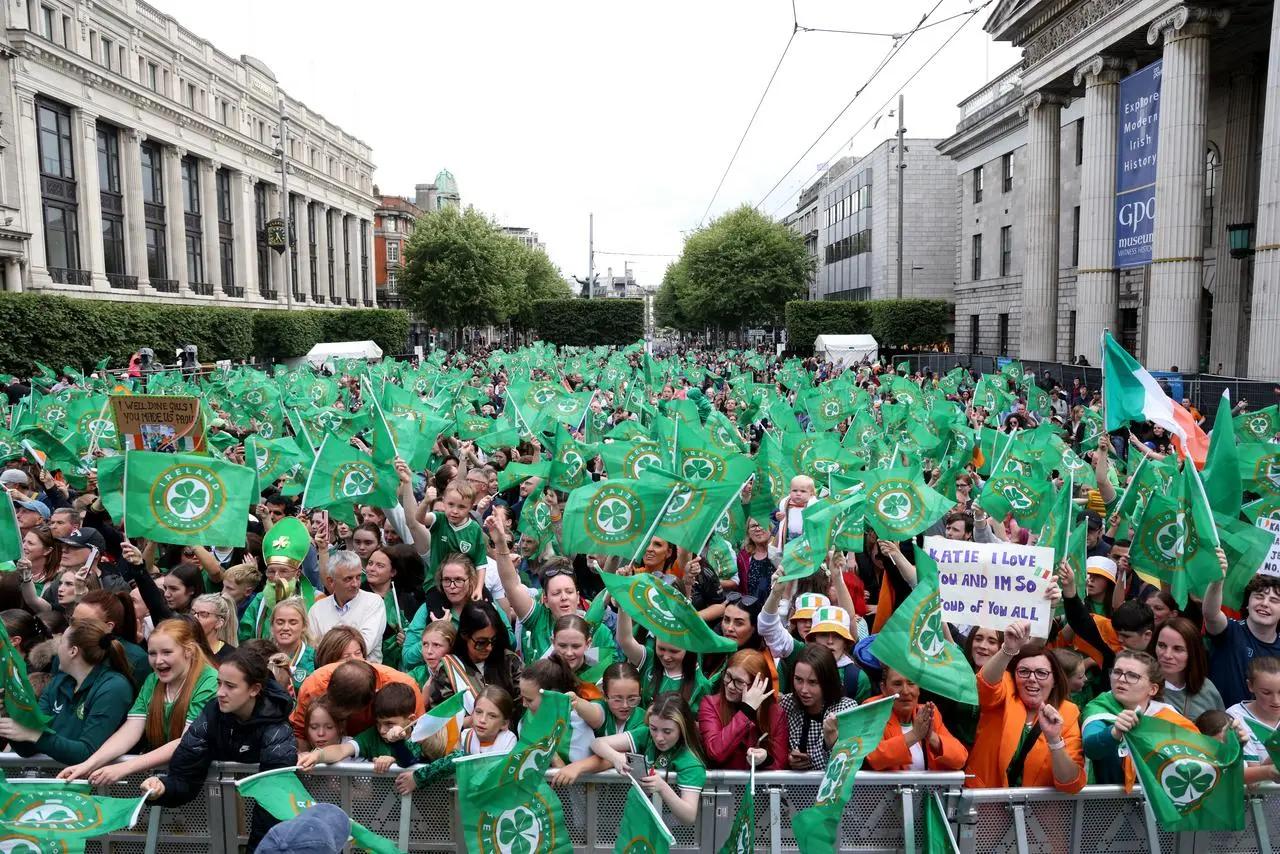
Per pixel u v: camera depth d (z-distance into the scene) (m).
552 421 14.48
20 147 44.75
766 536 8.07
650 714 4.71
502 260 72.75
